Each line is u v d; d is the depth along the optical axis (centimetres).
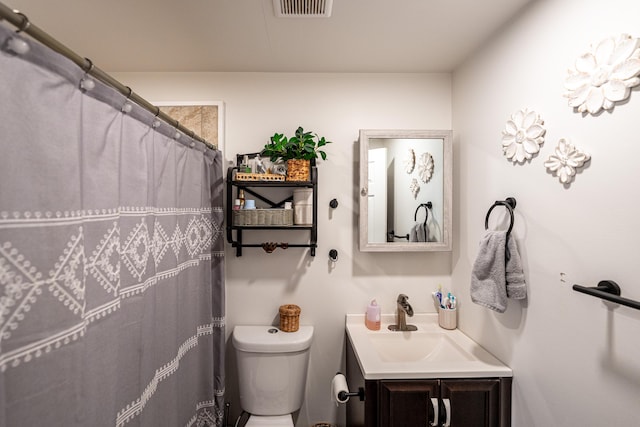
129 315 92
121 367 89
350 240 182
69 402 66
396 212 170
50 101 61
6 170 54
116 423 86
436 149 171
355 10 124
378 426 123
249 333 170
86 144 74
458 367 128
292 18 130
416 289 183
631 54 78
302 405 181
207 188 158
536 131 112
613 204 84
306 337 166
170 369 117
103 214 79
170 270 118
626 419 81
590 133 91
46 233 61
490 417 125
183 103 179
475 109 155
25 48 55
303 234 182
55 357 63
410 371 124
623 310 82
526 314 119
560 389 102
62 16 128
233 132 182
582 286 92
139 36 144
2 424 54
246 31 140
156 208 110
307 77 182
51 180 62
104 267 79
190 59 167
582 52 93
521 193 121
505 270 121
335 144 183
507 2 118
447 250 169
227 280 180
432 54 161
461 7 122
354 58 166
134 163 94
